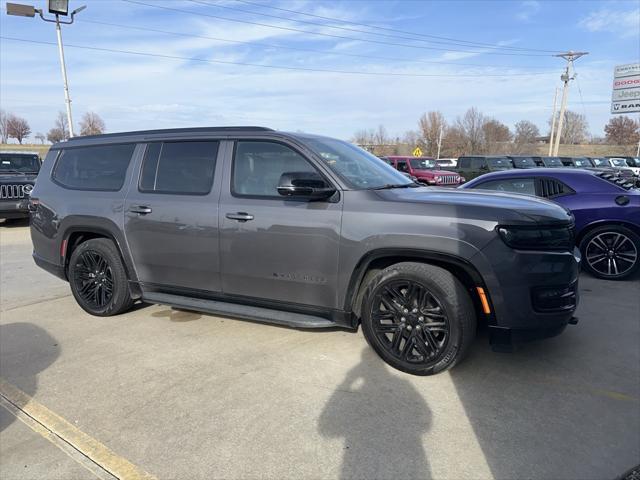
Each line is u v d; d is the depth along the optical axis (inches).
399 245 135.4
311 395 131.2
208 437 113.2
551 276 128.1
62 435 116.1
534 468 99.5
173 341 172.2
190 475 100.2
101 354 162.4
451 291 131.4
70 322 195.3
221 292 169.6
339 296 147.1
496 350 132.8
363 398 128.8
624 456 102.7
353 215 142.2
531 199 149.3
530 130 2689.5
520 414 119.6
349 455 105.1
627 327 177.2
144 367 151.5
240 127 170.9
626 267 245.0
